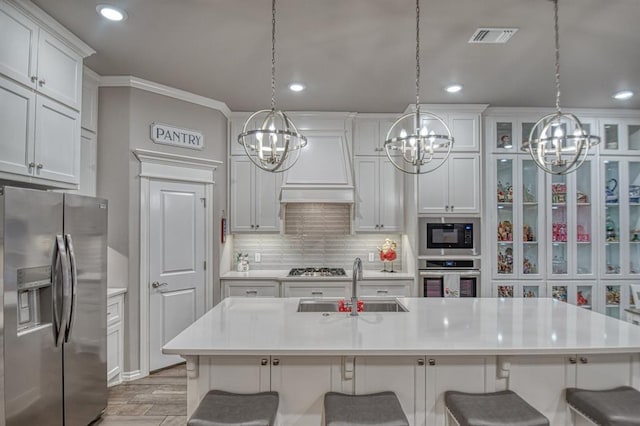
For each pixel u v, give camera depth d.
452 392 1.96
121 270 3.38
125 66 3.15
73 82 2.71
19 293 2.09
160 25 2.52
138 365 3.41
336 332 2.06
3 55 2.12
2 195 1.95
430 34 2.63
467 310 2.58
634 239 4.32
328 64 3.12
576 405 1.91
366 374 2.01
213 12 2.37
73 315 2.35
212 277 4.04
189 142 3.82
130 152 3.39
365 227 4.43
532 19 2.45
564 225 4.26
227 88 3.64
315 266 4.72
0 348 1.92
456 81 3.47
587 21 2.46
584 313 2.50
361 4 2.29
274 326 2.18
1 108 2.11
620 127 4.32
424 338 1.96
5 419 1.94
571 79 3.43
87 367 2.56
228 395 1.87
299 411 2.01
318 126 4.39
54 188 2.70
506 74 3.31
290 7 2.32
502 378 2.04
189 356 1.95
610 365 2.06
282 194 4.27
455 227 4.11
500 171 4.27
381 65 3.13
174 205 3.72
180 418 2.76
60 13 2.37
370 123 4.46
